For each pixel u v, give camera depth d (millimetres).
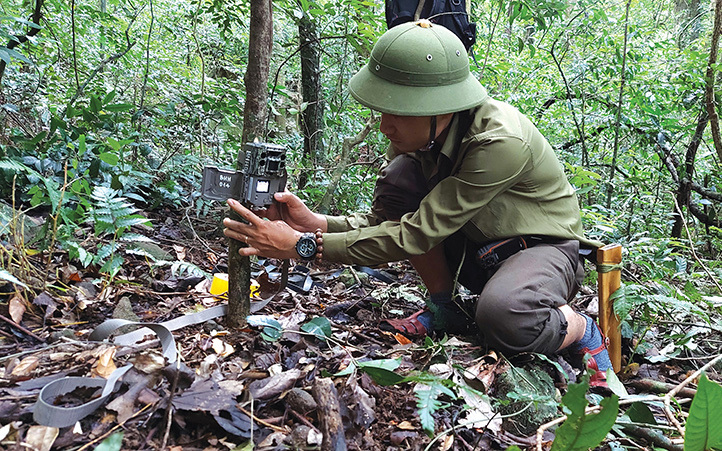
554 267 2068
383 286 2854
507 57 4965
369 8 3471
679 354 2447
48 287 1967
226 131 4250
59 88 4074
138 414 1323
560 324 1962
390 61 1935
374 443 1458
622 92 4094
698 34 5535
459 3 2867
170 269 2453
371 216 2445
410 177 2373
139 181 3133
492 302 1947
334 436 1315
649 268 3014
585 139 4691
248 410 1452
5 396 1331
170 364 1473
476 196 2012
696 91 4039
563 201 2234
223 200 1807
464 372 1764
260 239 1863
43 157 2836
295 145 4020
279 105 4031
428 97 1924
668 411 1552
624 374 2215
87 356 1550
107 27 4246
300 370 1714
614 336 2191
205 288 2326
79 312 1918
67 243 2020
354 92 2002
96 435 1263
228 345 1788
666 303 2252
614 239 3463
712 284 3371
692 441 1262
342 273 2910
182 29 4867
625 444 1671
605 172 4730
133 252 2244
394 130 2068
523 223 2141
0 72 2990
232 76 5133
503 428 1654
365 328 2215
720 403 1182
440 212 2010
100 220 2049
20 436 1208
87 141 2967
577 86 4512
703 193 4336
